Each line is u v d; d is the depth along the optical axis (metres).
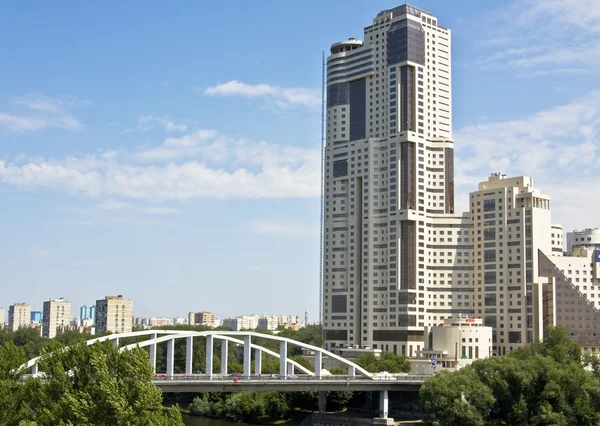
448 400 188.88
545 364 192.25
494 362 198.25
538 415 183.62
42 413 115.19
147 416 118.00
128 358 124.06
